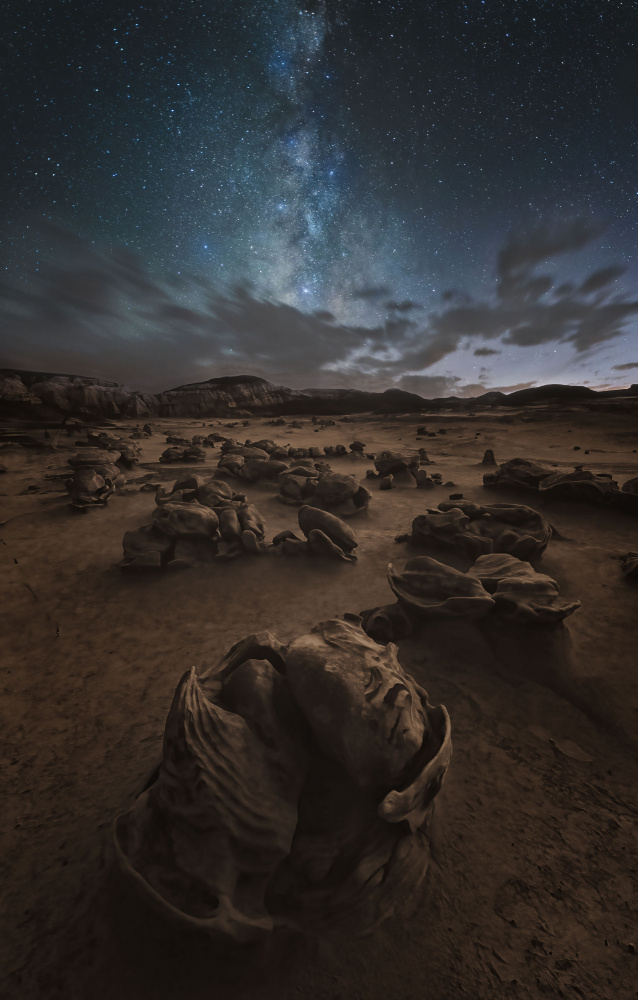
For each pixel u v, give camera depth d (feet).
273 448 63.77
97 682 12.91
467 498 36.17
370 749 6.96
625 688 12.13
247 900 6.01
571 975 5.95
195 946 5.86
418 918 6.61
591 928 6.54
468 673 12.92
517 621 13.02
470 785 9.16
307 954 6.06
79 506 31.55
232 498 30.17
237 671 8.07
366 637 9.32
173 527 21.50
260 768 6.84
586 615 16.35
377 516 31.73
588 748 10.28
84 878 7.14
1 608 17.88
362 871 6.32
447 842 7.82
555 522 28.99
